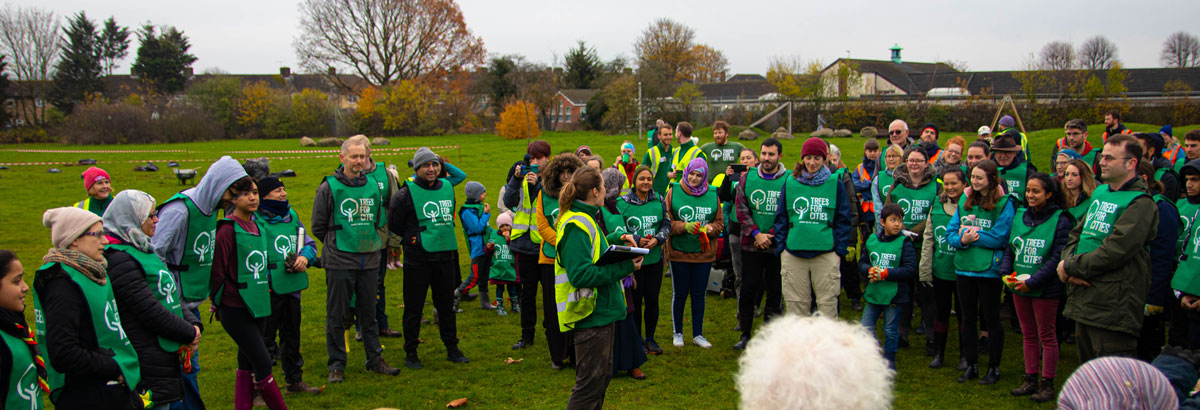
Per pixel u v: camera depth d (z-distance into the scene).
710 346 6.90
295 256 5.42
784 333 1.82
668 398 5.59
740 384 1.87
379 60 56.94
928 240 6.27
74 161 29.75
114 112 44.69
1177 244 5.69
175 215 4.65
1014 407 5.30
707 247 6.76
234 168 4.79
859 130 41.12
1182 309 5.41
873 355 1.77
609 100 49.84
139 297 3.76
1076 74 39.44
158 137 45.56
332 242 5.80
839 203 6.26
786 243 6.39
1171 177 6.99
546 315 6.26
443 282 6.41
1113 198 4.78
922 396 5.58
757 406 1.76
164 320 3.85
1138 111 34.22
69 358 3.33
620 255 4.19
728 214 8.25
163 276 4.04
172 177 23.50
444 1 57.03
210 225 4.81
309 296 9.35
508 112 46.06
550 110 65.19
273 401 5.04
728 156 8.90
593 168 4.34
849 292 8.26
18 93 56.00
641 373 6.05
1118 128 8.95
